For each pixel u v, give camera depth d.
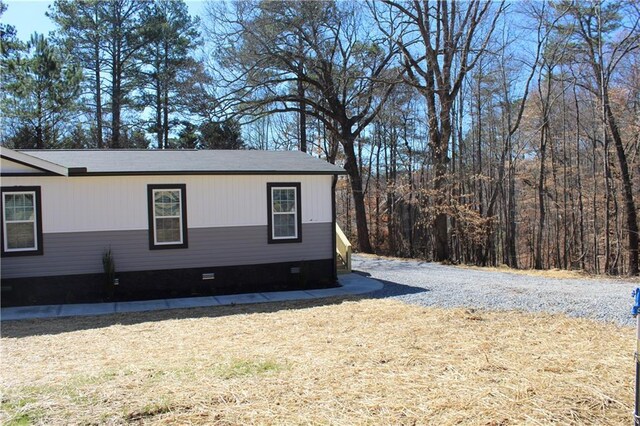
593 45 17.83
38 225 9.23
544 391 4.03
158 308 8.62
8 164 8.97
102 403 3.86
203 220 10.25
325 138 26.94
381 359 4.98
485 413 3.60
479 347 5.40
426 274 12.77
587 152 22.92
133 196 9.80
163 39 26.20
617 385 4.17
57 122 20.70
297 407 3.75
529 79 18.48
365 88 20.61
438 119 19.02
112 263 9.52
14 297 9.09
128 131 27.19
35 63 18.88
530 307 7.69
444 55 17.36
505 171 21.73
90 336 6.48
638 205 19.56
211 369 4.73
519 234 28.39
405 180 25.09
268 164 11.13
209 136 20.75
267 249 10.70
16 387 4.29
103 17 25.89
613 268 17.23
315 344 5.68
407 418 3.53
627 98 18.00
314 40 18.94
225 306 8.73
